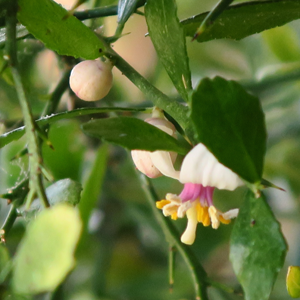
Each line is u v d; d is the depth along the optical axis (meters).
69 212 0.19
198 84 0.21
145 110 0.25
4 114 0.35
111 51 0.25
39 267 0.19
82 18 0.26
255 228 0.22
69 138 0.35
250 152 0.21
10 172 0.34
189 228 0.23
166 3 0.23
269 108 0.40
